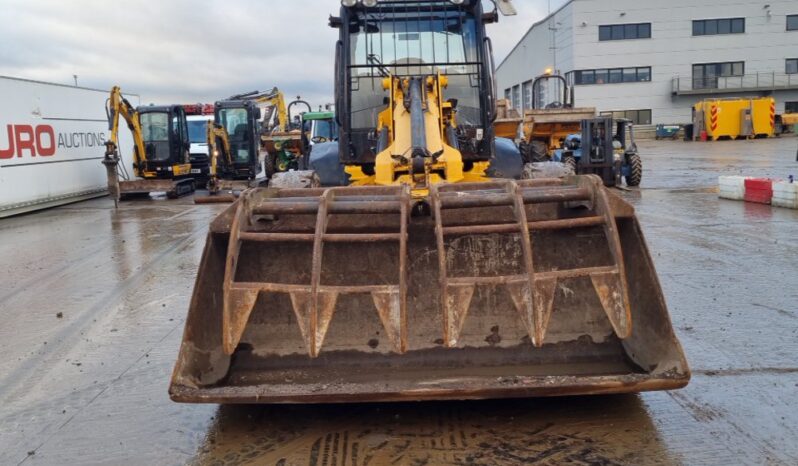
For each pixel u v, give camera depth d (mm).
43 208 17828
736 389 4055
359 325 4117
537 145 19766
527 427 3621
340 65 7008
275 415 3891
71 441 3748
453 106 6719
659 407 3822
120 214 15906
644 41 46219
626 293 3465
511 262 4188
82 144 19891
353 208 3764
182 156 20547
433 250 4156
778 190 12102
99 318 6383
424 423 3705
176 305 6723
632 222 3854
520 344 4047
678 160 25547
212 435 3697
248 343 4086
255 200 3889
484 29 7367
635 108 47031
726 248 8422
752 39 45781
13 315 6676
